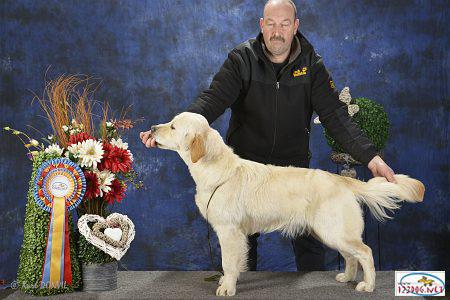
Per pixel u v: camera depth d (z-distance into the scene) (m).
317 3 4.90
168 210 5.09
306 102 3.41
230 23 4.95
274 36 3.24
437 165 4.96
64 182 2.62
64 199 2.61
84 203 2.77
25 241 2.63
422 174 4.98
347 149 3.22
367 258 2.64
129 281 2.82
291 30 3.26
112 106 4.97
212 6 4.94
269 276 2.92
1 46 4.90
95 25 4.93
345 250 2.67
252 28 4.94
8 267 4.97
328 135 3.86
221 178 2.74
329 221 2.68
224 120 5.02
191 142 2.71
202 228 5.11
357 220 2.70
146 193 5.08
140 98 4.99
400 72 4.91
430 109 4.93
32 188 2.64
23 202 4.96
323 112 3.36
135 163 5.04
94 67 4.95
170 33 4.96
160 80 4.98
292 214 2.76
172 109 5.00
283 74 3.35
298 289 2.66
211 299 2.48
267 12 3.27
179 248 5.12
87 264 2.62
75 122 2.83
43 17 4.92
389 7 4.89
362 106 3.85
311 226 2.75
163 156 5.05
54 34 4.93
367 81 4.93
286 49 3.30
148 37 4.96
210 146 2.75
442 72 4.90
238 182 2.76
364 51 4.92
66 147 2.81
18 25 4.91
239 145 3.54
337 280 2.82
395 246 5.04
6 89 4.92
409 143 4.95
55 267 2.57
